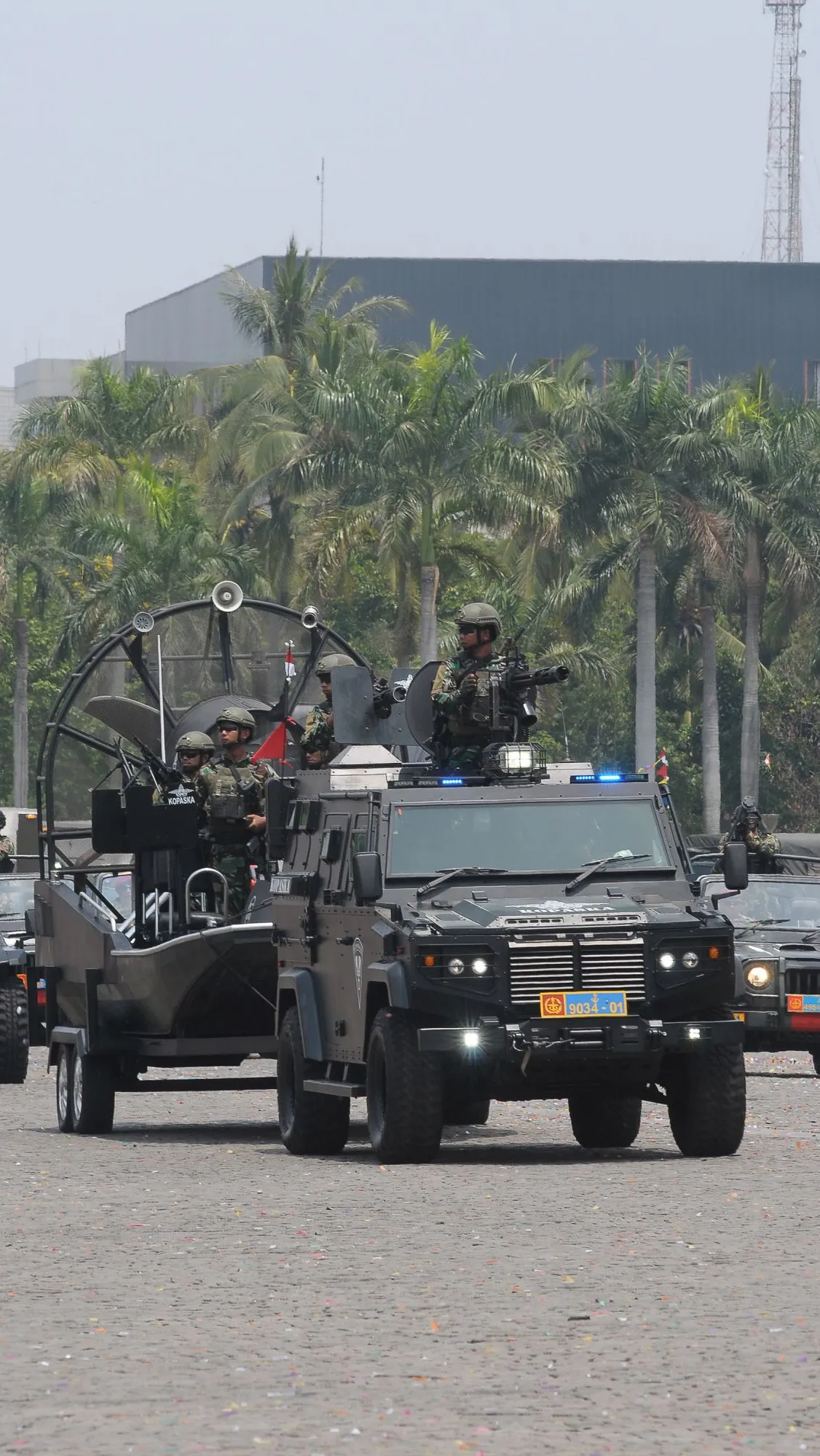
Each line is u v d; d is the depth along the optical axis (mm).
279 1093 60938
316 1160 56719
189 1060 68188
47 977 72125
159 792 68875
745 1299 34438
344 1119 58250
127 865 72625
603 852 56500
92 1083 66625
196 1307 34625
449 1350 30891
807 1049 87125
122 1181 52156
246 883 67188
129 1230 43438
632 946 53156
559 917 53188
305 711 73625
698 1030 53094
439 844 56125
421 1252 39531
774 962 86312
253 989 64562
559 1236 41125
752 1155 55531
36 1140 64438
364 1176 51656
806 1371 29266
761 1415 26844
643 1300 34438
